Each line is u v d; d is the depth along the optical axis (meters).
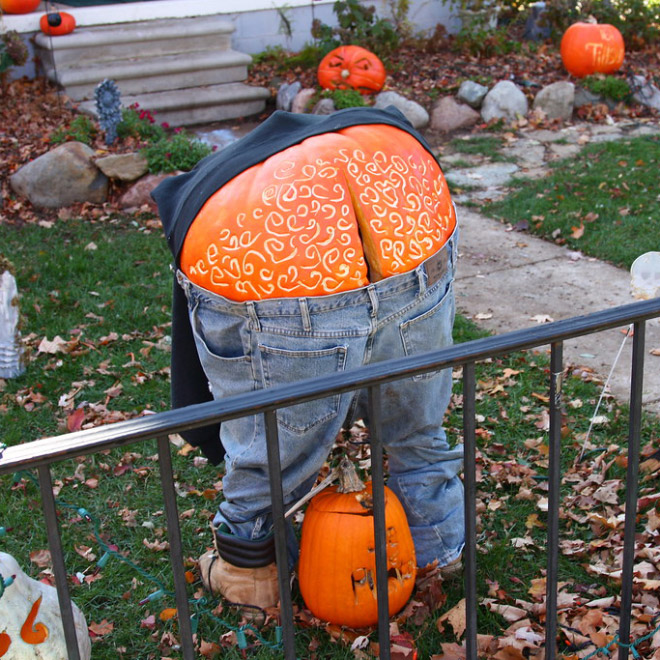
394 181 2.91
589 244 7.33
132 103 10.73
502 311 6.30
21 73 11.24
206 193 2.93
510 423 4.85
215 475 4.50
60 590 2.00
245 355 2.92
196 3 11.90
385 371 2.09
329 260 2.77
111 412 5.09
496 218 8.16
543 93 11.13
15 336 5.45
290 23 12.59
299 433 2.92
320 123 3.05
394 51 12.50
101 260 7.39
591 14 12.94
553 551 2.54
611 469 4.36
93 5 11.90
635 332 2.35
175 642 3.36
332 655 3.23
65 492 4.39
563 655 3.14
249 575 3.37
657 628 3.13
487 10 12.94
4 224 8.25
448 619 3.31
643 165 9.11
